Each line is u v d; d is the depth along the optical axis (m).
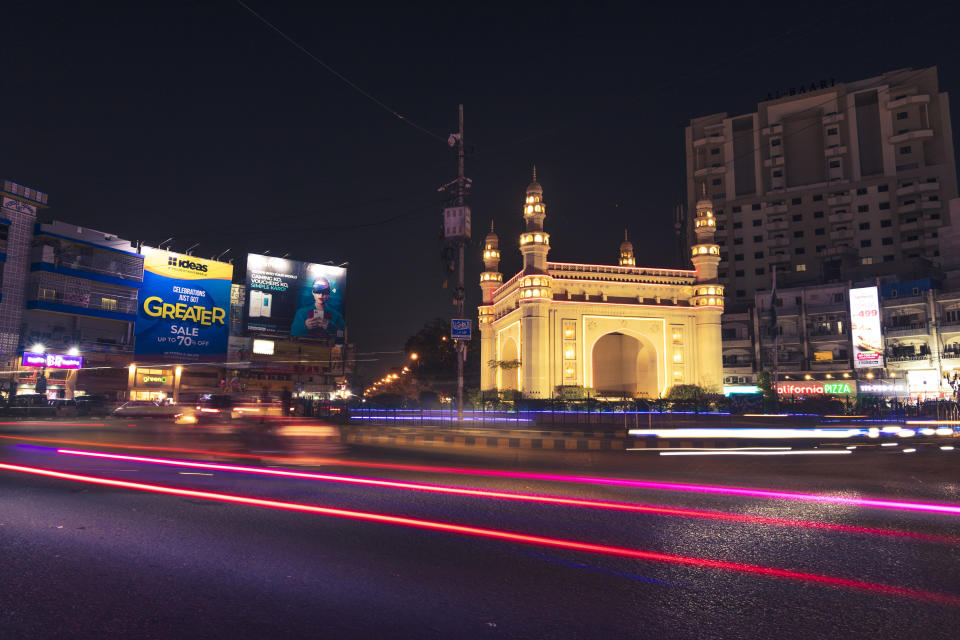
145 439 16.86
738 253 81.25
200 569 4.21
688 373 47.75
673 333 48.19
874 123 75.81
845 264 59.22
